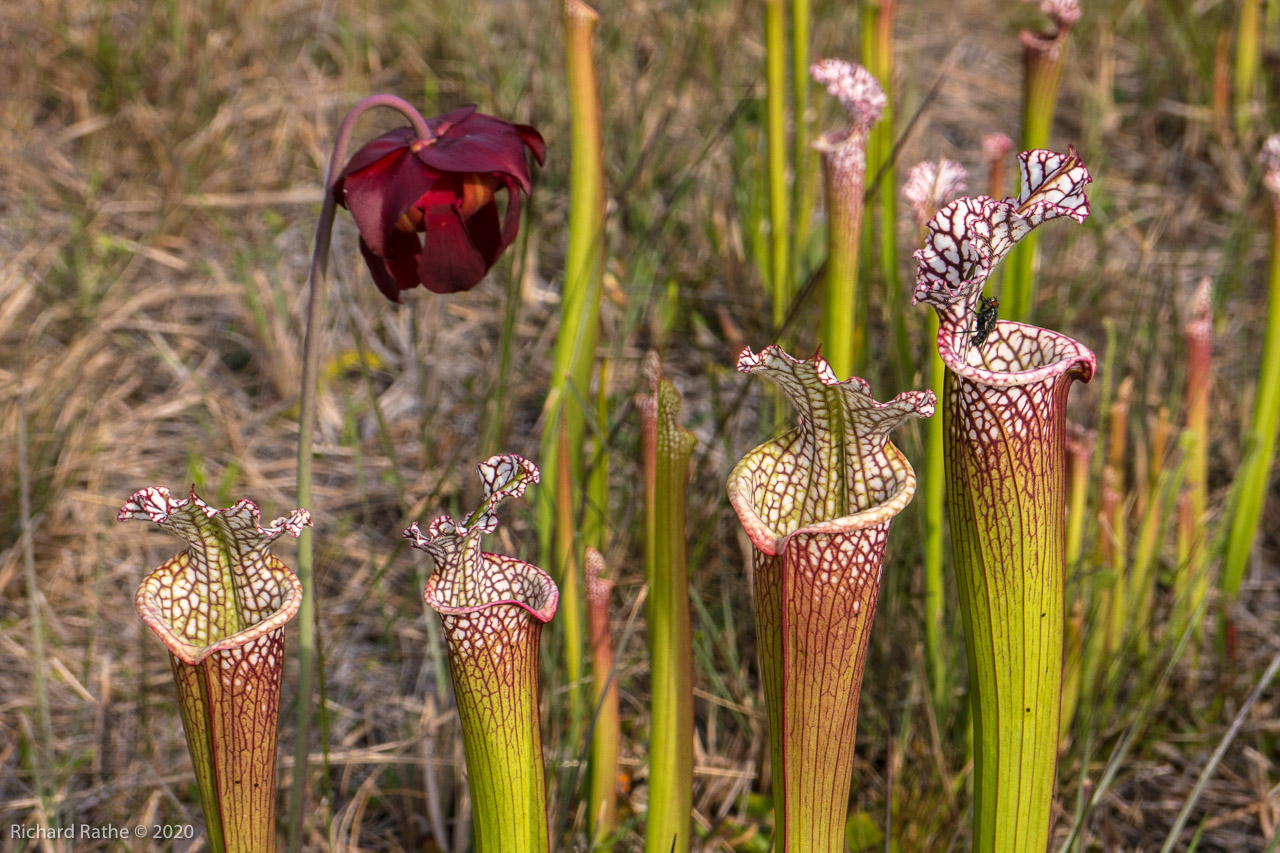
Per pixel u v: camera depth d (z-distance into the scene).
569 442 2.49
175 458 3.80
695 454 3.47
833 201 1.81
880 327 3.69
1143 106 5.72
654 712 1.62
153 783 2.48
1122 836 2.57
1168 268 4.48
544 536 2.51
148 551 3.46
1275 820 2.53
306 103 5.51
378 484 3.73
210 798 1.37
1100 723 2.59
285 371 4.12
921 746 2.58
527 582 1.42
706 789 2.65
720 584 3.12
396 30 6.05
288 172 5.13
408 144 1.62
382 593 3.31
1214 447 3.57
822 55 5.13
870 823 2.50
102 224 4.78
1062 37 2.02
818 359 1.19
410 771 2.69
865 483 1.30
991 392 1.15
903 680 2.76
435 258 1.67
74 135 5.16
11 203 4.84
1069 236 4.31
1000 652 1.26
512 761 1.38
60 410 3.80
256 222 4.89
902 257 4.41
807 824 1.33
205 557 1.39
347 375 4.20
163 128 5.16
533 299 4.42
